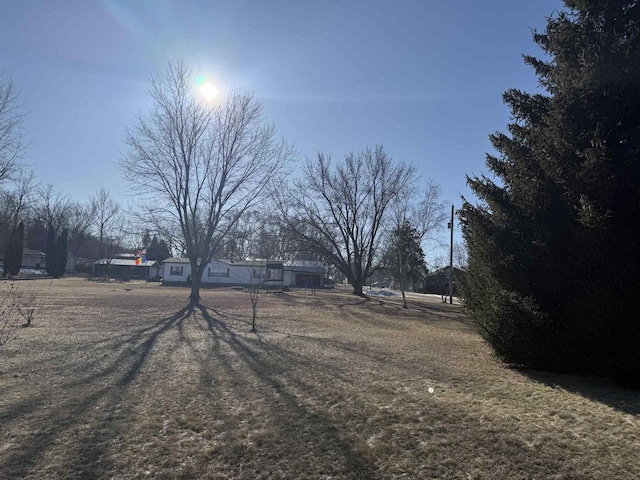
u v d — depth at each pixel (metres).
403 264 29.33
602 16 7.22
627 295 6.17
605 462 3.70
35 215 73.62
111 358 7.29
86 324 11.67
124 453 3.56
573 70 7.34
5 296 19.27
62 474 3.16
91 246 86.94
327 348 8.98
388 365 7.42
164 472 3.27
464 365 7.72
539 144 7.91
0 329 9.96
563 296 6.98
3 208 51.03
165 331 10.80
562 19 8.02
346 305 24.94
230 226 25.52
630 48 6.66
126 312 15.34
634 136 6.75
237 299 25.45
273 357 7.77
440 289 57.50
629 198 6.34
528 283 7.25
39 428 4.02
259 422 4.39
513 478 3.40
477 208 8.30
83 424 4.16
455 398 5.46
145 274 65.31
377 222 38.91
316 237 39.47
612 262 6.33
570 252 6.79
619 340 6.29
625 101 6.85
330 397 5.31
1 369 6.29
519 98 8.88
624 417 4.88
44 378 5.86
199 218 25.77
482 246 7.85
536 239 7.28
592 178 6.45
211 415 4.54
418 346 9.84
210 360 7.34
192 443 3.82
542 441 4.11
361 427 4.34
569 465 3.63
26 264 68.19
